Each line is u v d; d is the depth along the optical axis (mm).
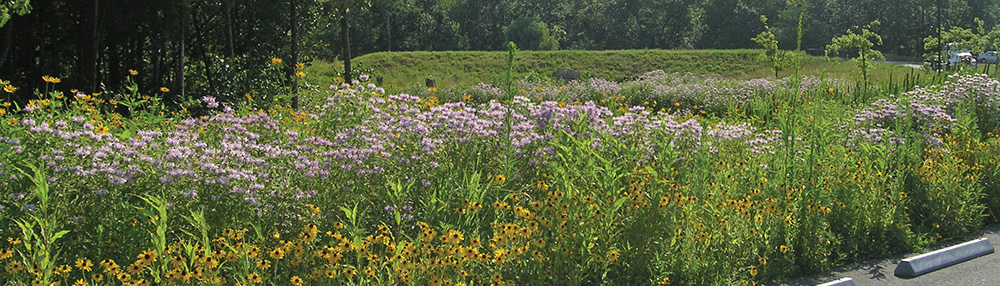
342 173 5785
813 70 40781
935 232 6844
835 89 18531
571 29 96750
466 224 5367
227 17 21984
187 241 4750
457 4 92062
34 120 5848
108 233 4586
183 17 20031
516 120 7051
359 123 7332
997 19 81500
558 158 6707
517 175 6305
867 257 6102
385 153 6070
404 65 47531
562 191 5426
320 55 53219
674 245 5293
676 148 6867
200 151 5637
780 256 5602
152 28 20000
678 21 92062
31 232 4012
